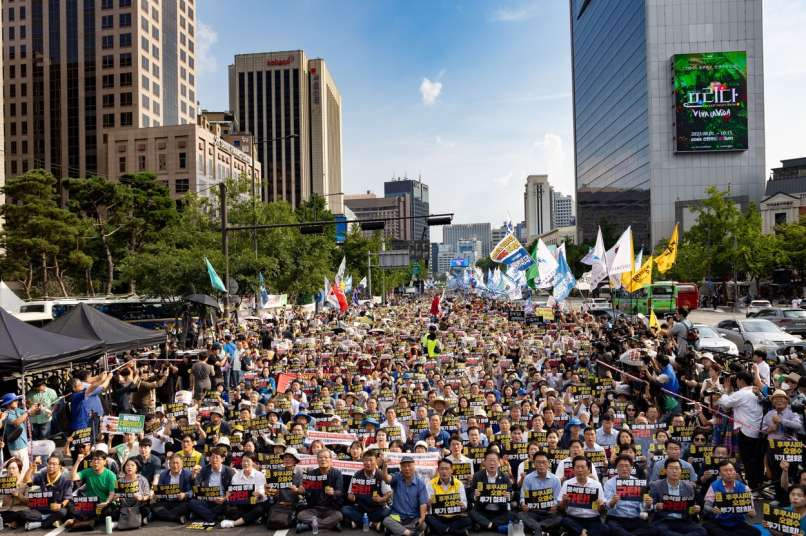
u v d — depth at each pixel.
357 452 11.14
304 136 168.75
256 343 28.78
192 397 17.84
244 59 169.38
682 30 103.75
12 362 13.75
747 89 102.00
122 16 108.69
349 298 64.88
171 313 39.62
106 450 11.01
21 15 112.50
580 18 151.50
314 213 91.06
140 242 71.38
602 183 133.25
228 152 111.06
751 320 27.31
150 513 10.79
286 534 10.14
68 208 66.06
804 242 63.19
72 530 10.38
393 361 21.55
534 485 10.06
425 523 9.95
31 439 13.73
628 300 46.78
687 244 68.75
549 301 38.91
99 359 20.47
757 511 10.37
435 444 12.64
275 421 13.53
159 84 115.44
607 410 13.78
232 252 43.06
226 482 10.78
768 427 10.86
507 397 15.56
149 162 98.38
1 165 66.12
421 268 162.00
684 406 15.84
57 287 66.00
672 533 9.17
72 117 110.81
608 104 128.25
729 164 102.94
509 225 33.22
